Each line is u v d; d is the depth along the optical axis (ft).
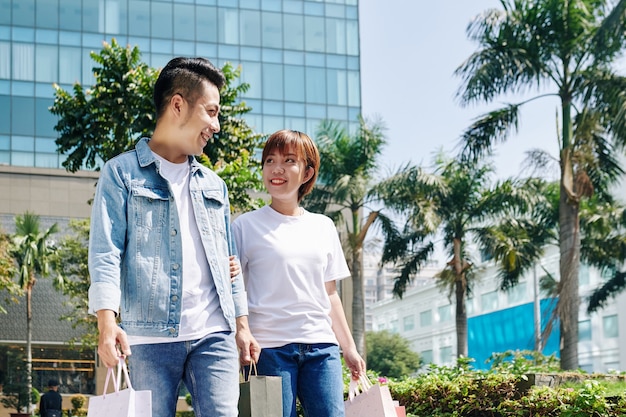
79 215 124.06
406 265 94.38
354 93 137.69
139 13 131.95
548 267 161.79
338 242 12.76
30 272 116.88
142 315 9.23
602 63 64.75
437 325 206.18
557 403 21.29
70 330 124.47
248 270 12.17
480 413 24.17
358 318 91.81
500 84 66.90
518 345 172.96
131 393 8.59
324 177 90.22
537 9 66.23
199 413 9.29
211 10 134.72
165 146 9.75
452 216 89.61
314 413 11.69
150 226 9.45
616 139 62.75
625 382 24.43
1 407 116.88
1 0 127.13
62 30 128.57
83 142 64.49
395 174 86.74
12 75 125.90
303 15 138.10
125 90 62.95
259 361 11.68
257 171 64.80
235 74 67.00
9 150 123.85
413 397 27.32
